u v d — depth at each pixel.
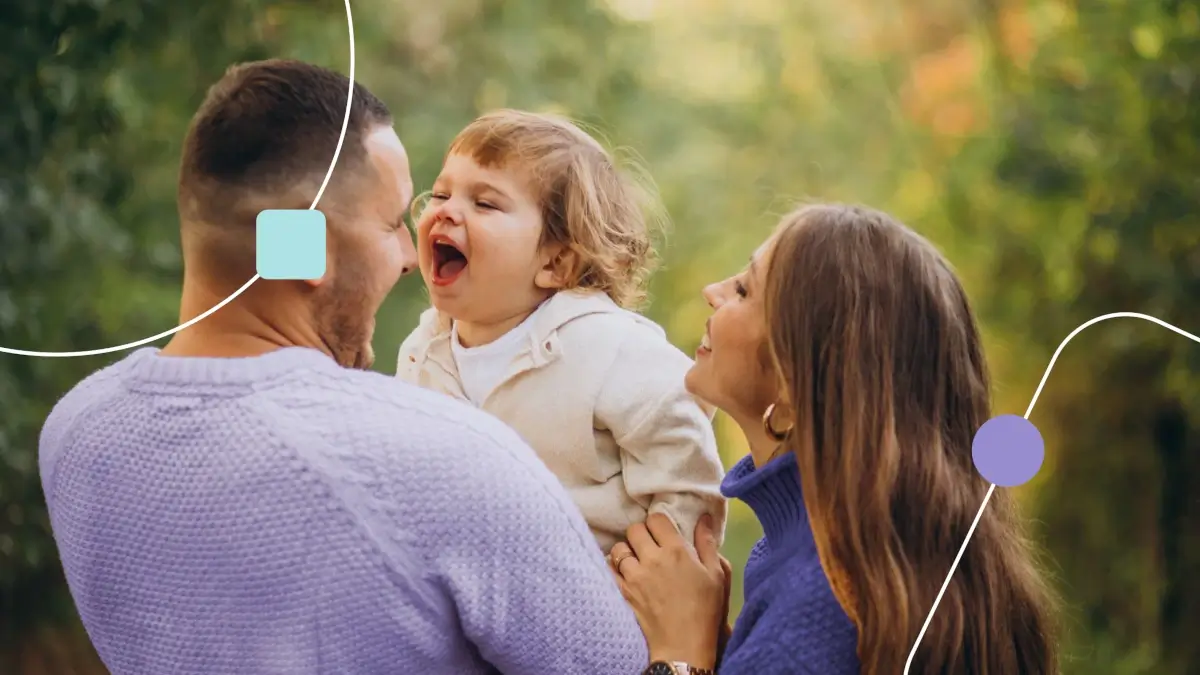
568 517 1.46
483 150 1.99
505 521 1.40
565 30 8.73
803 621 1.56
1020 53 7.52
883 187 9.38
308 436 1.38
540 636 1.42
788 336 1.62
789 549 1.64
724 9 10.44
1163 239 5.88
